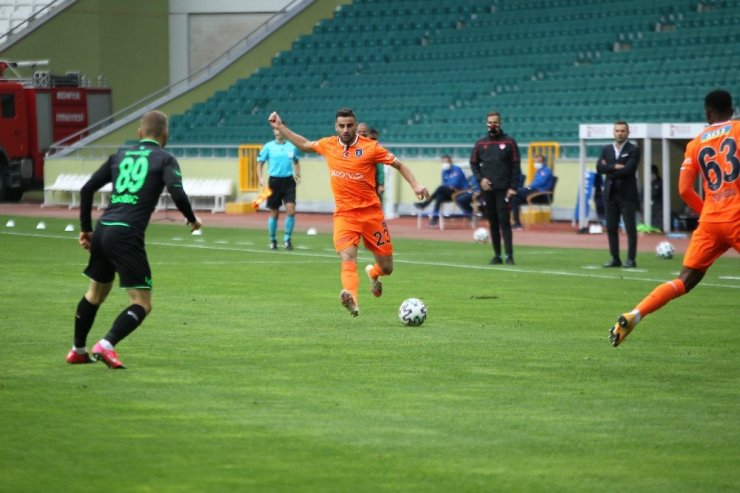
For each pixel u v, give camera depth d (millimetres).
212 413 10414
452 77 50688
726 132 13617
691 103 41531
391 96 51781
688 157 14023
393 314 17281
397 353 13727
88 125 59156
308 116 52406
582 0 50812
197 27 62781
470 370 12648
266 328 15711
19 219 42469
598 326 16078
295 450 9125
